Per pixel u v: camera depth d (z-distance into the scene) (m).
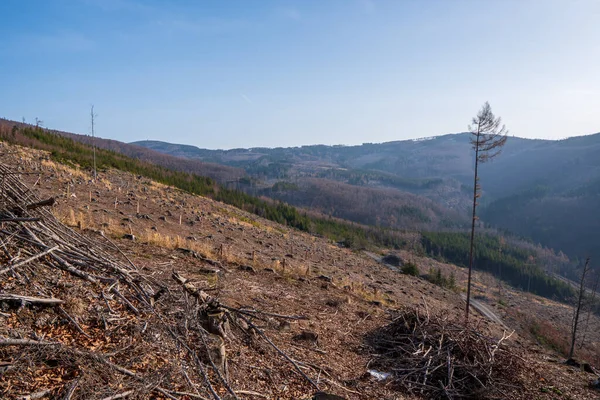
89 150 47.94
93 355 3.64
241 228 28.53
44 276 4.67
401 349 7.12
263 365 5.25
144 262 8.28
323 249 36.12
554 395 6.38
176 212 25.02
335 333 7.79
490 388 6.08
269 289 9.84
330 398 4.82
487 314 30.53
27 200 5.33
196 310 5.39
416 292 25.14
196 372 4.23
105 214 16.77
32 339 3.66
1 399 2.93
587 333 39.25
